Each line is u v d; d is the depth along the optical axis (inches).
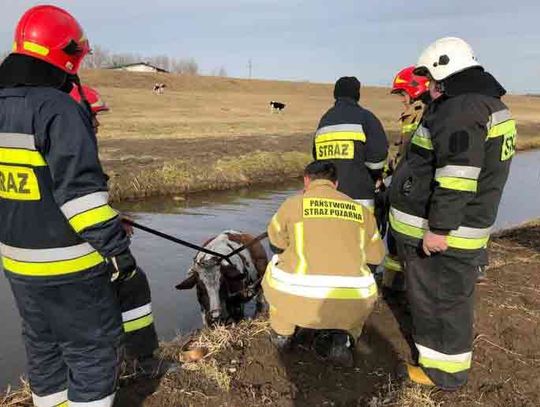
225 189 628.7
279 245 163.3
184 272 361.1
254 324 204.4
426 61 145.7
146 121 1239.5
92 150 105.9
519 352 185.9
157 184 582.9
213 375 166.4
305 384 165.0
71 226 109.8
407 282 160.7
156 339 164.9
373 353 183.6
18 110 105.3
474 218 147.4
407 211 156.1
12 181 108.0
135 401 152.6
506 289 237.6
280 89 2918.3
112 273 119.9
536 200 620.4
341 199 162.1
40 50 108.7
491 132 140.9
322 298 153.8
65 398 134.1
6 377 236.2
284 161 740.7
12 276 115.8
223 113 1590.8
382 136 208.8
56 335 119.4
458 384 159.9
